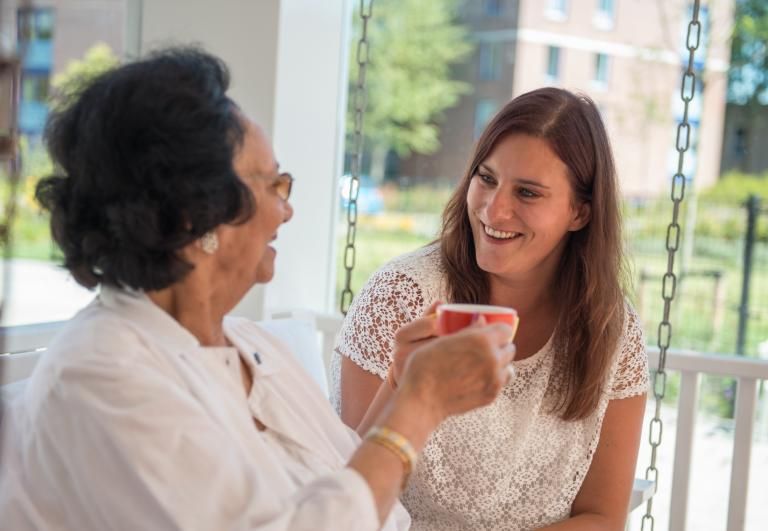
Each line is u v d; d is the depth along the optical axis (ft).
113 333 3.61
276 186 4.10
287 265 8.92
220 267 3.99
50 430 3.46
